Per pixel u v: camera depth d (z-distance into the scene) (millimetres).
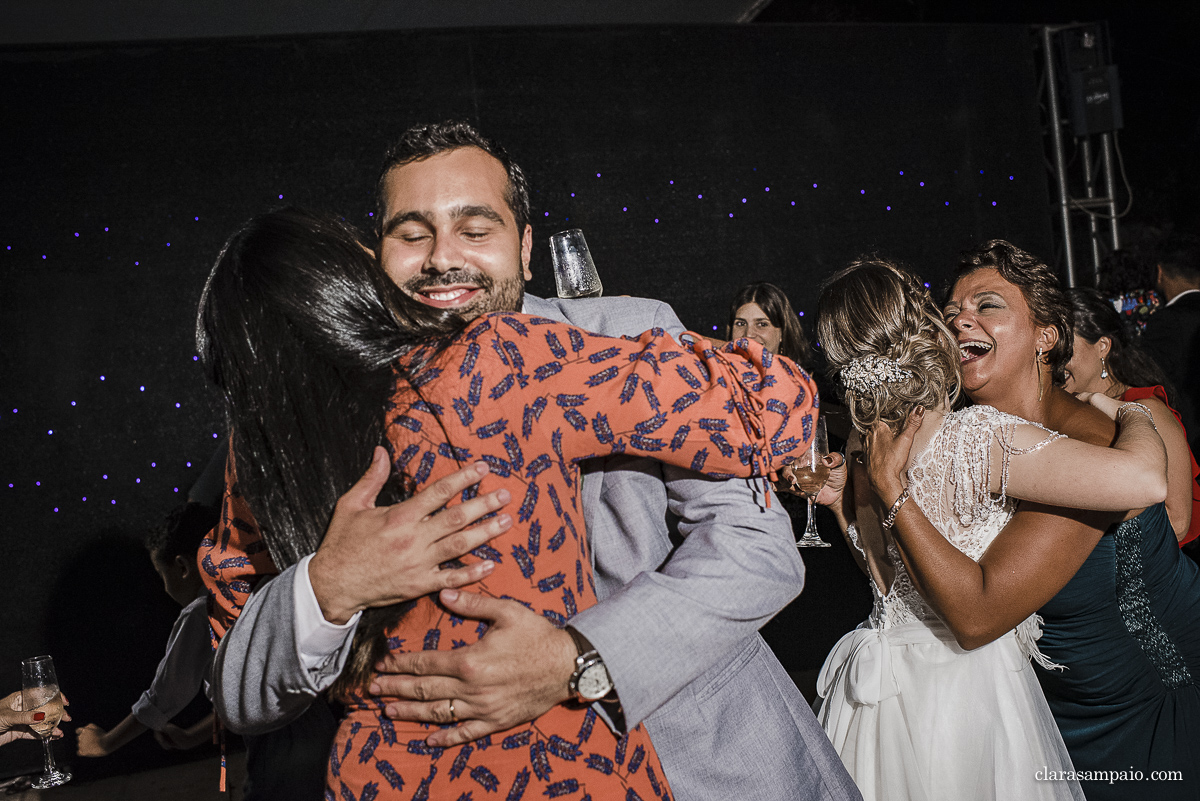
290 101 4949
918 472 1716
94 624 4508
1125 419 1758
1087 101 5777
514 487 1032
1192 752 1806
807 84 5648
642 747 1096
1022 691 1704
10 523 4492
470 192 1245
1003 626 1613
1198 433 3873
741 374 1159
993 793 1624
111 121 4723
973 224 5840
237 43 4879
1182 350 3943
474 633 1005
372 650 1041
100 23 4691
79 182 4676
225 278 1078
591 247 5363
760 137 5586
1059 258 6020
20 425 4543
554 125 5312
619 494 1248
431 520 985
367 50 5043
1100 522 1644
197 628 1667
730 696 1310
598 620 1029
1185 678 1843
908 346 1699
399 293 1109
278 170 4930
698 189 5504
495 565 1016
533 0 5160
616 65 5395
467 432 1027
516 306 1312
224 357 1082
